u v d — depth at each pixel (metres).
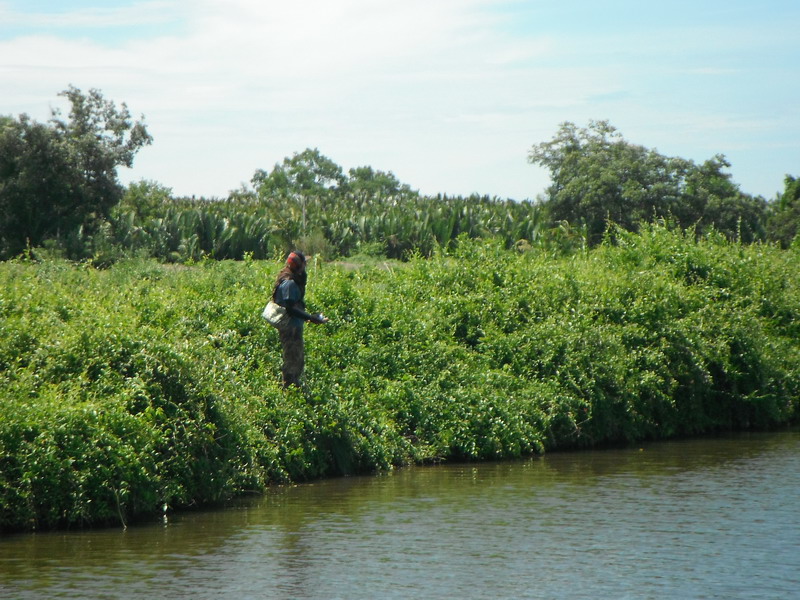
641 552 8.52
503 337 16.56
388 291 17.97
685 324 18.72
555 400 15.64
